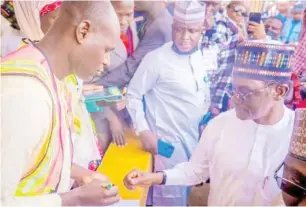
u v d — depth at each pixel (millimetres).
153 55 1138
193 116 1173
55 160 698
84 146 1077
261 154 1004
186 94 1162
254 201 1046
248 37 1071
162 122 1210
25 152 578
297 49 944
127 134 1222
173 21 1113
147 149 1213
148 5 1095
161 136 1219
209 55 1115
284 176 854
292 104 961
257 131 999
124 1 1032
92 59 687
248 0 1068
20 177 592
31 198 658
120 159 1175
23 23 912
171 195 1248
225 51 1099
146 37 1122
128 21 1081
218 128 1065
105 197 790
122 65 1151
